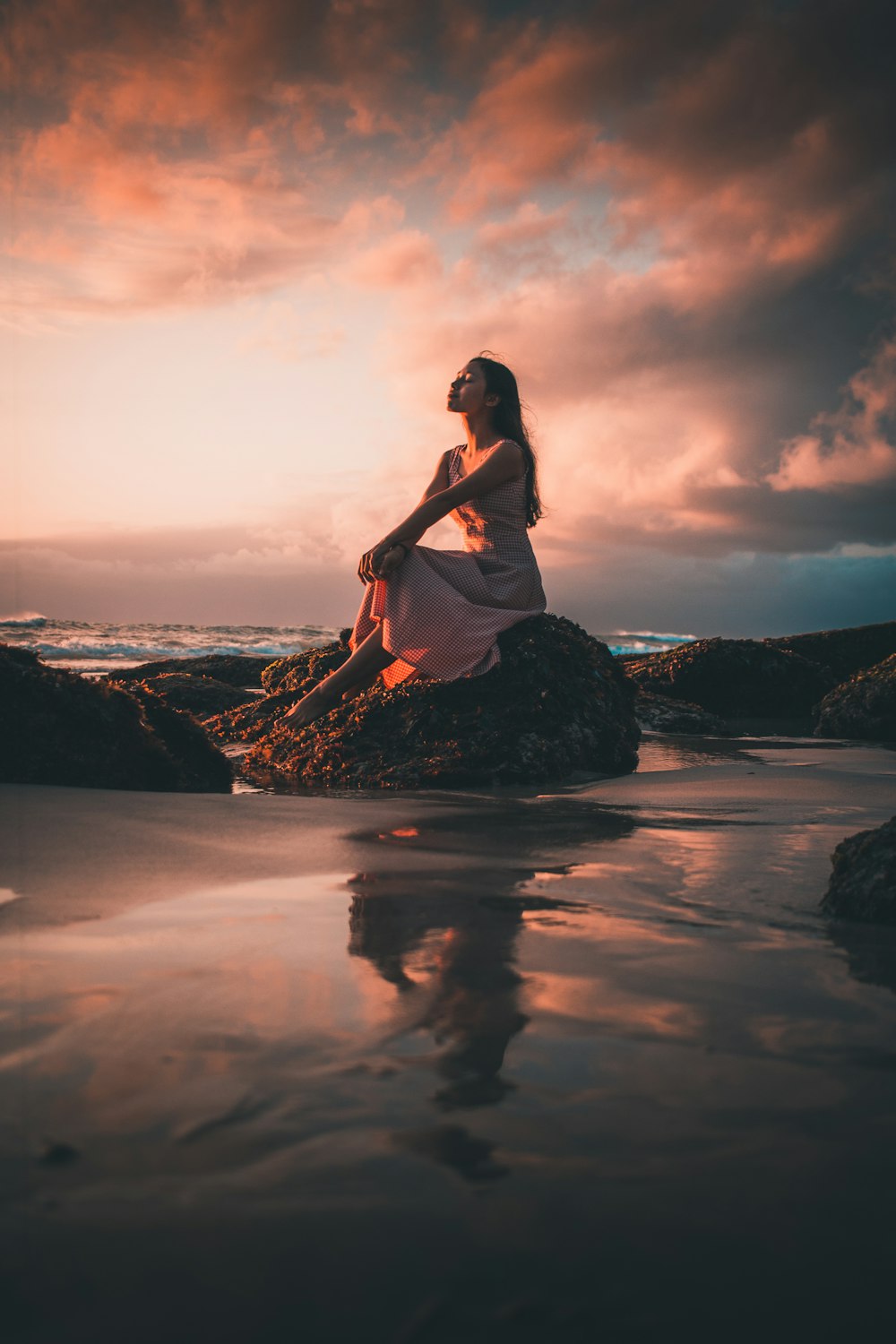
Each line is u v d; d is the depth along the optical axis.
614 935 2.18
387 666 6.52
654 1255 1.00
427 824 3.69
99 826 3.24
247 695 10.33
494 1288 0.94
